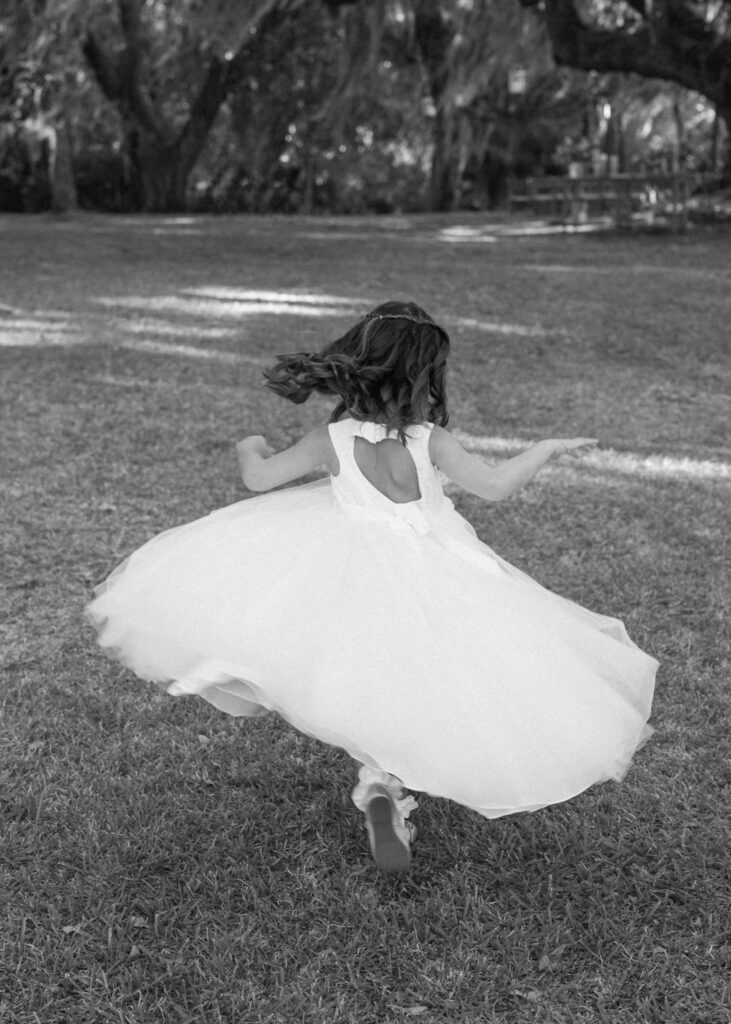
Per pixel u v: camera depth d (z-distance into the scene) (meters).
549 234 24.64
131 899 3.33
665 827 3.72
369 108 36.78
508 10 28.45
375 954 3.12
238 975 3.04
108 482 7.22
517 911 3.27
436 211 38.75
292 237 24.38
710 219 25.72
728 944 3.16
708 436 8.77
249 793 3.90
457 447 3.35
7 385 9.81
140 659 3.27
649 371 11.12
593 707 3.05
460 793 2.92
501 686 3.00
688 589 5.74
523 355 11.73
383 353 3.25
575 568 5.99
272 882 3.39
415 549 3.26
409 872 3.47
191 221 30.67
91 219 31.69
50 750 4.18
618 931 3.19
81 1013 2.89
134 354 11.22
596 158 37.31
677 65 22.09
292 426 8.66
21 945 3.09
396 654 3.02
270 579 3.22
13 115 32.66
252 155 38.44
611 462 7.99
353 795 3.26
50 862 3.49
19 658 4.90
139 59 34.88
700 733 4.32
